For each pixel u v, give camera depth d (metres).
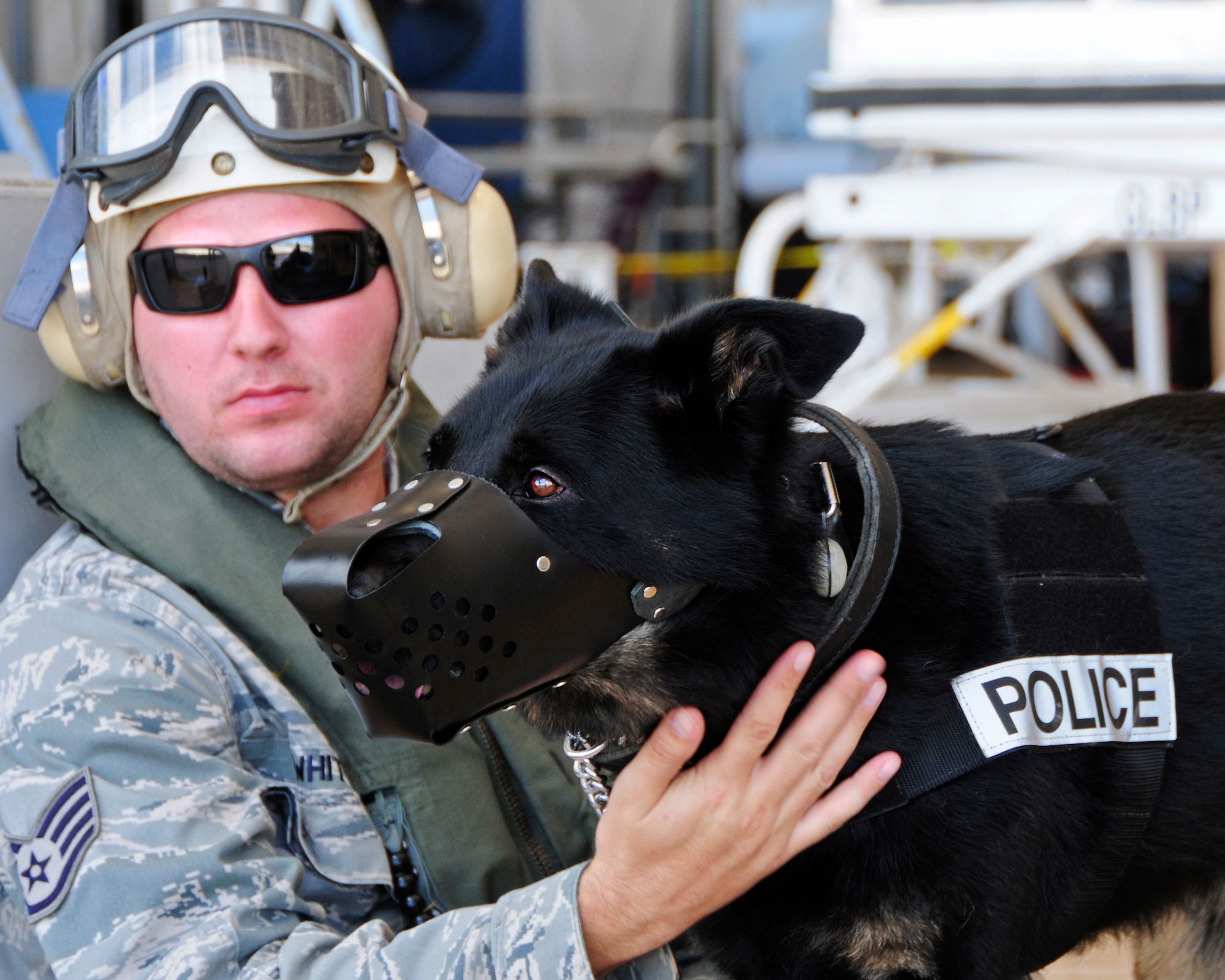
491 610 1.33
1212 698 1.65
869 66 4.48
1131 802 1.59
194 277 1.69
